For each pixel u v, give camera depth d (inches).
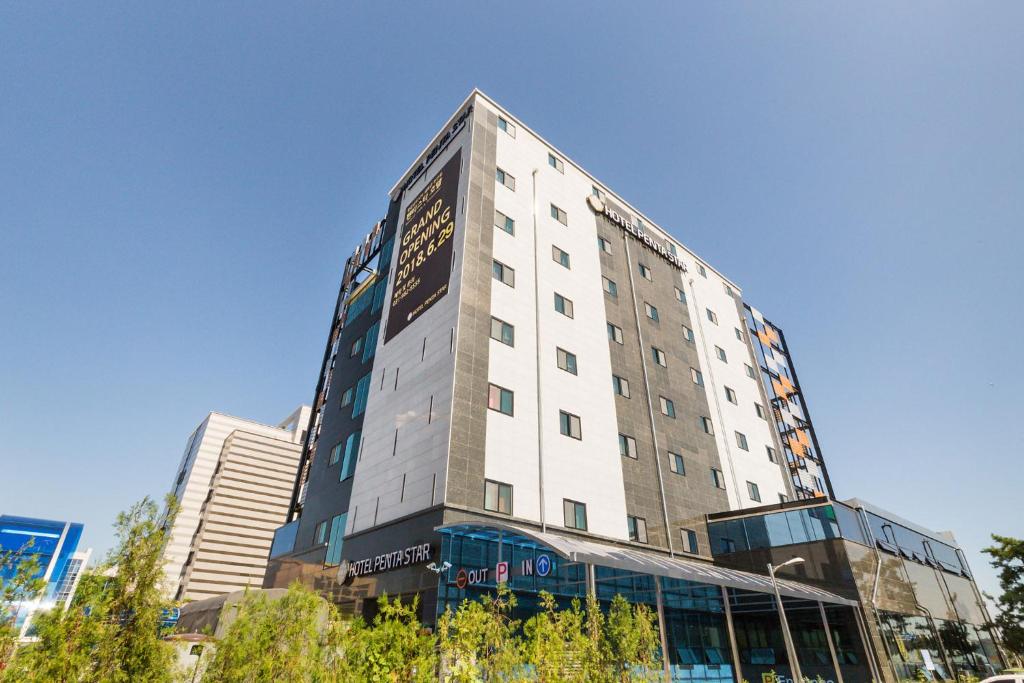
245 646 434.3
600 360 1389.0
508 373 1139.3
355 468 1299.2
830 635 1111.0
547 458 1111.6
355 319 1743.4
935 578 1502.2
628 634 580.7
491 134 1469.0
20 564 382.9
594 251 1598.2
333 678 429.1
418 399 1138.0
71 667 347.9
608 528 1144.2
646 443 1376.7
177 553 2834.6
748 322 2298.2
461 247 1222.3
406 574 931.3
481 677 470.0
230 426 3516.2
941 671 1217.4
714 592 1156.5
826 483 2261.3
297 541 1437.0
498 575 780.0
